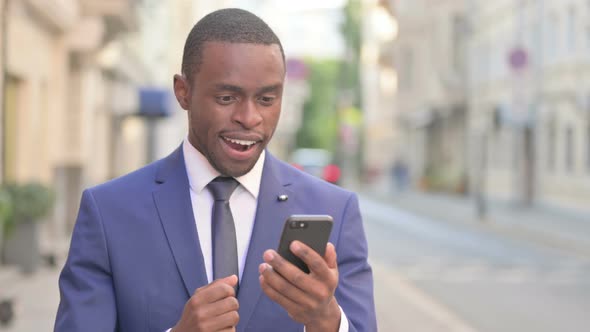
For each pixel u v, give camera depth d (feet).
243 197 7.17
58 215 49.88
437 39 117.70
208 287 6.16
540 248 55.52
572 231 63.82
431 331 25.46
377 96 201.05
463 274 41.37
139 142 106.11
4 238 33.63
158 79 118.73
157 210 7.05
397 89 137.18
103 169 71.61
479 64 110.52
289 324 6.94
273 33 6.72
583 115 79.46
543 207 89.04
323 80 226.58
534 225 69.31
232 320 6.11
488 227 69.56
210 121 6.65
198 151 7.16
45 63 48.37
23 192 33.53
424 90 125.18
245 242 7.10
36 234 33.91
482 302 32.94
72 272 6.96
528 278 40.40
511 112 72.74
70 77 56.90
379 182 177.88
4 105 35.35
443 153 127.65
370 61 216.74
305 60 227.81
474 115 112.57
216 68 6.55
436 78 117.70
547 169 89.25
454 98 113.70
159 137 115.55
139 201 7.09
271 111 6.71
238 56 6.52
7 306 23.97
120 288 6.89
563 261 48.03
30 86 43.75
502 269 43.68
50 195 33.94
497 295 34.83
